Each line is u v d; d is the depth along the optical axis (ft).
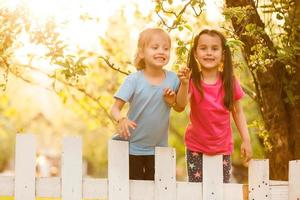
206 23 27.71
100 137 100.32
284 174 24.18
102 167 116.37
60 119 89.86
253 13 22.82
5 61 23.48
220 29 25.63
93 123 32.42
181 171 77.92
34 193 17.16
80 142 17.44
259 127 25.09
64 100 25.98
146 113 18.88
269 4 23.90
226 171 20.03
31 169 17.15
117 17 31.37
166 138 19.56
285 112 24.23
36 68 26.14
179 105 18.63
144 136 19.13
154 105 18.86
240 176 71.61
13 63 25.61
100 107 30.96
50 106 84.33
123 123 17.75
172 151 18.25
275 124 24.23
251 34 22.34
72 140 17.43
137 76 18.97
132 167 19.29
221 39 19.99
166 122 19.20
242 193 18.84
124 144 17.85
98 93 32.81
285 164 24.16
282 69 23.95
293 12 22.72
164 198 18.16
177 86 19.15
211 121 19.65
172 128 64.28
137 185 17.98
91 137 99.40
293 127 24.17
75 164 17.43
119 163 17.79
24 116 71.72
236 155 66.08
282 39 23.15
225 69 19.94
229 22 24.30
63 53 21.53
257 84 24.63
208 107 19.56
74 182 17.42
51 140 105.19
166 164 18.21
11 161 113.50
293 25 22.71
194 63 19.99
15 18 22.04
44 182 17.25
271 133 24.32
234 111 20.22
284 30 23.02
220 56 19.88
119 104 18.84
